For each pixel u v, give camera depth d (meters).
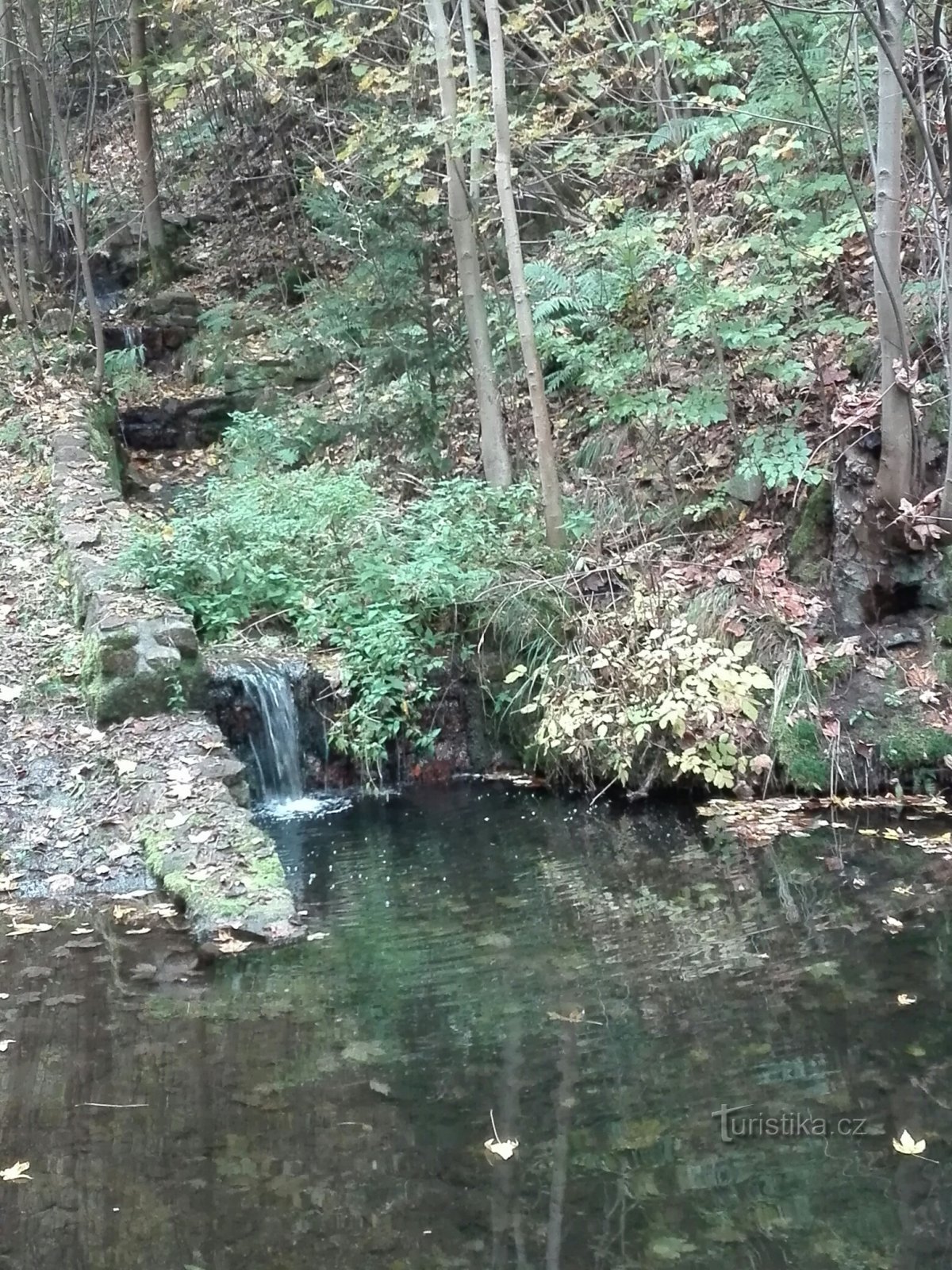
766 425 7.47
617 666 6.57
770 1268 2.62
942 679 6.17
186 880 4.86
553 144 9.46
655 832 5.77
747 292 6.91
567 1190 2.92
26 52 11.39
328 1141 3.14
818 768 6.05
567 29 9.12
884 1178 2.94
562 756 6.61
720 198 9.06
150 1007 3.96
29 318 11.47
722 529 7.36
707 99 7.33
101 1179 2.99
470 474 8.97
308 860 5.56
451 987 4.09
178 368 12.85
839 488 6.53
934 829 5.55
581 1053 3.60
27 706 6.22
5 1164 3.06
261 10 9.73
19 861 5.12
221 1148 3.12
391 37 10.76
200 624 7.32
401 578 7.12
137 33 13.57
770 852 5.36
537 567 7.31
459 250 8.09
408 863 5.48
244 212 15.38
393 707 6.97
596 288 8.02
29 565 7.70
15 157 11.89
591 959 4.30
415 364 8.83
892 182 5.95
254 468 9.46
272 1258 2.68
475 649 7.14
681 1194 2.89
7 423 9.88
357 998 4.02
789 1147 3.06
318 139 13.76
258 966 4.30
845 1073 3.42
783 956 4.25
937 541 6.35
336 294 9.31
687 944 4.40
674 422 7.36
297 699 6.87
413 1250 2.69
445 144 7.97
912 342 6.72
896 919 4.52
